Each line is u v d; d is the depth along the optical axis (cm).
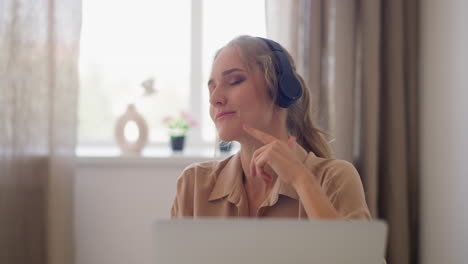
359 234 56
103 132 239
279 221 56
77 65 197
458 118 171
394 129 201
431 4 194
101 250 210
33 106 194
